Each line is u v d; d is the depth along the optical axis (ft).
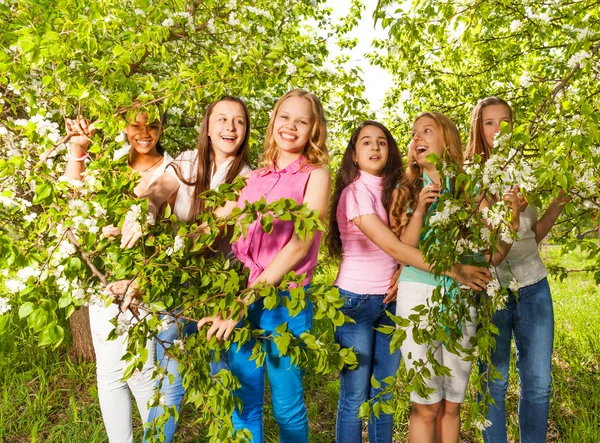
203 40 12.05
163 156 8.83
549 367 8.61
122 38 7.28
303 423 7.50
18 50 5.67
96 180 5.38
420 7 7.80
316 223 5.34
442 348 8.06
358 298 8.36
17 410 12.09
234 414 7.38
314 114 7.48
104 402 8.32
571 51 5.46
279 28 13.52
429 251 5.69
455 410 8.30
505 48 15.06
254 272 7.22
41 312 4.50
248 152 8.37
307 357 6.09
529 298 8.59
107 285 5.26
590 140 4.79
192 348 5.82
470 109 16.30
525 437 8.82
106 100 5.98
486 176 5.10
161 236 5.70
